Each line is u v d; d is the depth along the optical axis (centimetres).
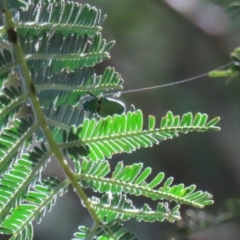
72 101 66
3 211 65
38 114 65
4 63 65
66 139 65
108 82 66
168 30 131
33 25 65
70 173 65
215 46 107
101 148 65
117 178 65
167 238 80
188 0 104
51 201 65
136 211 65
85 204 65
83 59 66
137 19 136
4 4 63
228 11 73
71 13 66
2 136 65
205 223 80
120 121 65
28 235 65
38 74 65
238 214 79
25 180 65
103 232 65
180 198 66
